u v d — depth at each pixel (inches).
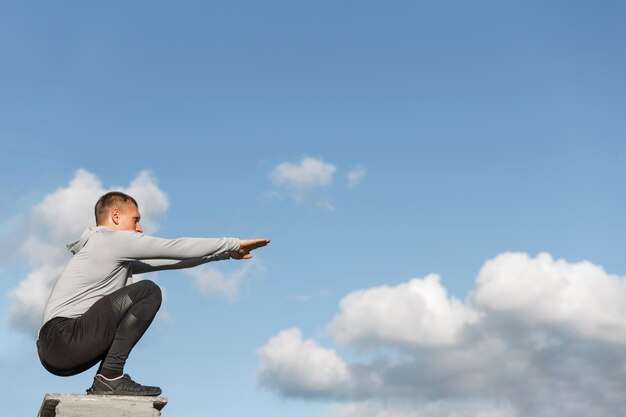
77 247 256.7
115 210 259.1
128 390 244.1
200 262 268.1
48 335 241.3
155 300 247.1
